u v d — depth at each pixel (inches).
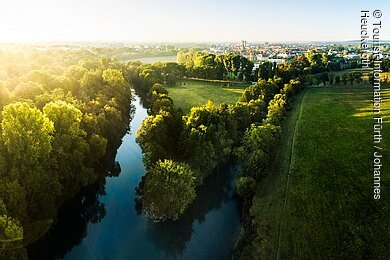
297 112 4507.9
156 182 2235.5
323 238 1982.0
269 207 2332.7
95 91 4298.7
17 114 2050.9
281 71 6569.9
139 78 6530.5
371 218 2145.7
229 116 3302.2
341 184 2556.6
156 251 2142.0
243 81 7273.6
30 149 1989.4
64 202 2469.2
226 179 2888.8
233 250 2066.9
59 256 2117.4
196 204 2566.4
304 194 2439.7
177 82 7140.8
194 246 2154.3
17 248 1649.9
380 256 1824.6
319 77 6565.0
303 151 3169.3
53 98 3166.8
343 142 3363.7
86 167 2517.2
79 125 2716.5
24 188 1887.3
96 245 2210.9
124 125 4151.1
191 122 2869.1
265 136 2901.1
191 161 2669.8
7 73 5103.3
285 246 1940.2
